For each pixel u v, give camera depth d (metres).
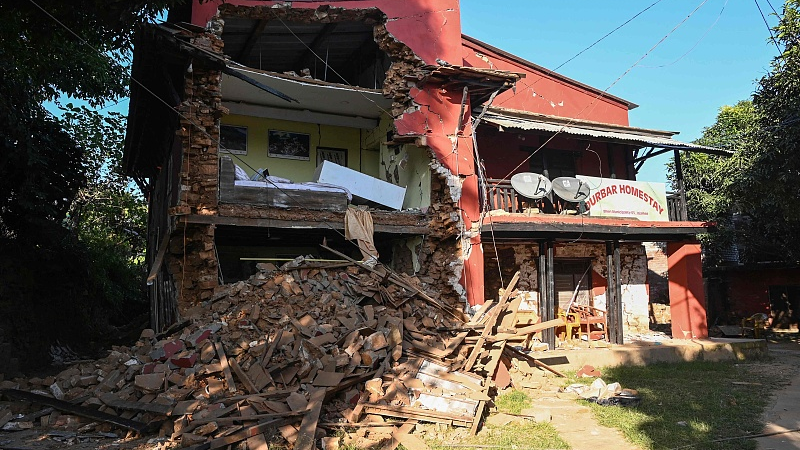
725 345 15.13
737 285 23.39
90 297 18.50
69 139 15.66
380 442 6.91
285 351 8.20
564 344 14.85
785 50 15.40
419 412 7.60
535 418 8.33
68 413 7.73
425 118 13.33
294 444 6.60
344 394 7.79
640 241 16.22
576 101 18.20
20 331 13.39
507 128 13.68
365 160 16.55
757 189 16.48
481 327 10.66
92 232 23.50
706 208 21.80
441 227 13.33
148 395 7.39
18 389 8.54
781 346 18.41
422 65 13.21
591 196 14.84
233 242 14.98
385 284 11.12
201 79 11.11
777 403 9.58
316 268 10.78
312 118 15.28
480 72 13.05
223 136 14.72
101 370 8.36
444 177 13.26
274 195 11.73
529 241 14.97
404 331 9.72
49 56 14.98
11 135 13.12
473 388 8.36
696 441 7.15
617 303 15.11
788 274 21.28
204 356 8.00
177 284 11.05
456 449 6.89
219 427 6.76
